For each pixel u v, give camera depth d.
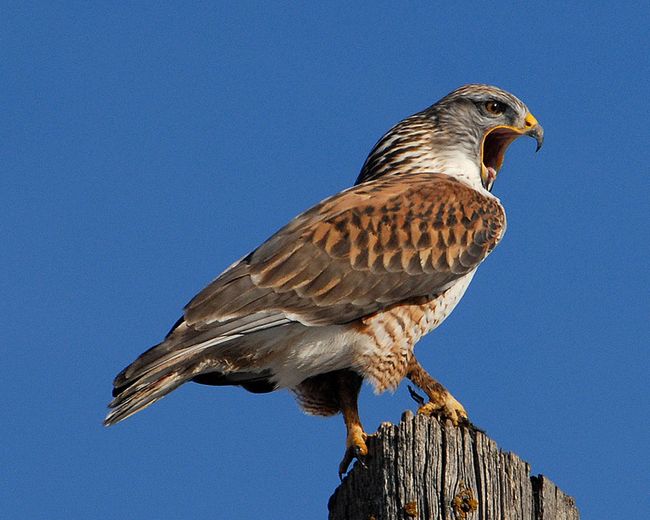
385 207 12.59
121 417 11.12
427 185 13.06
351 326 12.10
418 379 12.49
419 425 9.77
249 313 11.65
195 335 11.39
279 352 12.00
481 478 9.70
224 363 11.81
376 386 12.38
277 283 11.83
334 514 10.11
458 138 14.06
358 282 12.09
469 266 12.74
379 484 9.79
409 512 9.60
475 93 14.18
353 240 12.22
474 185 13.84
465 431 9.84
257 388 12.66
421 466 9.68
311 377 12.60
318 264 12.02
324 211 12.53
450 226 12.72
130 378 11.03
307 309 11.85
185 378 11.57
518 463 9.85
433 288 12.45
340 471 11.94
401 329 12.30
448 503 9.60
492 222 13.03
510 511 9.71
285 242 12.14
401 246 12.36
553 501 9.97
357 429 12.22
